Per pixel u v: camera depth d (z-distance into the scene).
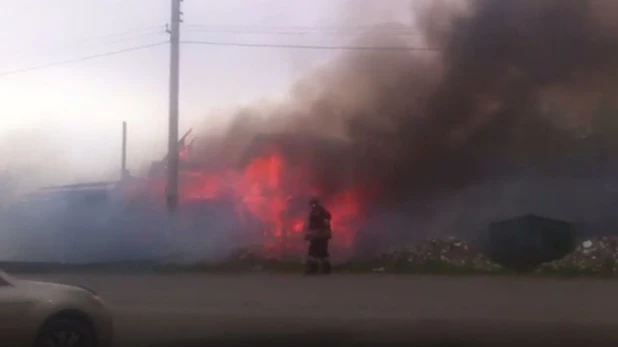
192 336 12.40
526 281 20.22
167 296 17.05
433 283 19.80
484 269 23.06
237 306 15.48
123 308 15.32
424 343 11.71
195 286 19.20
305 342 11.86
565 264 23.06
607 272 22.08
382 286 18.84
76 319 9.47
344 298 16.62
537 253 24.41
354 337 12.22
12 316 8.76
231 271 23.92
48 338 9.13
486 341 11.83
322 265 22.66
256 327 13.16
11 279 9.05
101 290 18.25
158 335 12.48
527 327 12.98
